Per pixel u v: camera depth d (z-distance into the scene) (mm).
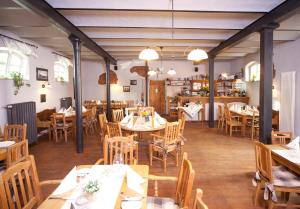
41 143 5547
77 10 3756
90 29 4871
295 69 5809
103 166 2021
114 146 2529
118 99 10508
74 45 4555
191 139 5879
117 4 3447
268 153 2295
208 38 5418
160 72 10531
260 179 2561
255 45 6695
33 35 5176
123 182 1735
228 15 4109
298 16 4027
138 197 1518
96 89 10414
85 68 10297
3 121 4641
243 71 9156
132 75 10492
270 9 3555
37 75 6160
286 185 2311
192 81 10156
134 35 5297
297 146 2670
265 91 3893
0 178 1420
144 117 4574
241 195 2912
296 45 5754
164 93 10609
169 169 3775
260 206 2646
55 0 3363
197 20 4375
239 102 8703
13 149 2428
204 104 8859
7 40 4785
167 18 4301
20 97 5297
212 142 5566
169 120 9125
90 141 5703
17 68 5289
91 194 1440
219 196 2883
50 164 4023
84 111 6660
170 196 2859
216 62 10688
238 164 4016
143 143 4785
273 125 6512
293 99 5770
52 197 1518
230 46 5656
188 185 1554
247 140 5770
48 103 6883
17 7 3320
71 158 4355
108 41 6066
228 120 6473
